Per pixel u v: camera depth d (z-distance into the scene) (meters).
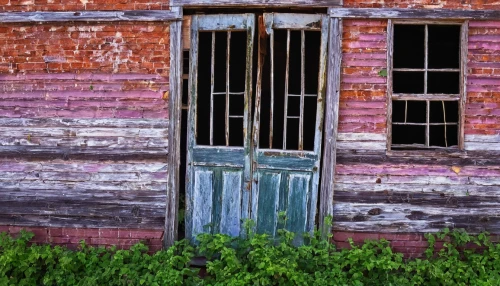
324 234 4.69
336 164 4.67
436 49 6.11
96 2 4.72
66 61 4.81
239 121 5.36
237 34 5.32
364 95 4.62
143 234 4.85
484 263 4.38
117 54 4.77
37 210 4.92
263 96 5.63
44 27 4.80
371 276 4.40
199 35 4.92
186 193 4.86
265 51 4.69
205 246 4.52
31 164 4.91
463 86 4.58
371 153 4.65
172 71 4.71
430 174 4.66
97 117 4.82
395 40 6.02
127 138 4.81
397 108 6.29
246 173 4.77
